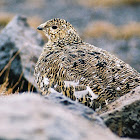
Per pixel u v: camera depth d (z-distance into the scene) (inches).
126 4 2989.7
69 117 224.1
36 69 519.8
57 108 233.0
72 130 203.9
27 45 896.3
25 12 2797.7
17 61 828.0
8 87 738.2
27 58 844.0
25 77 758.5
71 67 455.5
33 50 884.6
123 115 361.4
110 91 422.9
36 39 1018.7
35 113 210.5
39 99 244.5
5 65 831.1
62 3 3085.6
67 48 520.4
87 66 449.7
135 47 1835.6
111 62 461.7
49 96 336.2
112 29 2190.0
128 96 401.4
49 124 199.0
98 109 417.7
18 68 803.4
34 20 2297.0
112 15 2679.6
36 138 182.2
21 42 911.0
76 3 3063.5
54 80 470.3
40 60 518.0
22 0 3233.3
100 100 421.4
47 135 187.5
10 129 189.2
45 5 3046.3
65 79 454.6
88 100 429.4
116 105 394.9
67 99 324.8
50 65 485.1
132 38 2015.3
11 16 2407.7
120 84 428.8
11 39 912.3
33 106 219.5
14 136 181.8
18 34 972.6
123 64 468.4
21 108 215.8
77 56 473.1
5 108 215.8
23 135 183.5
